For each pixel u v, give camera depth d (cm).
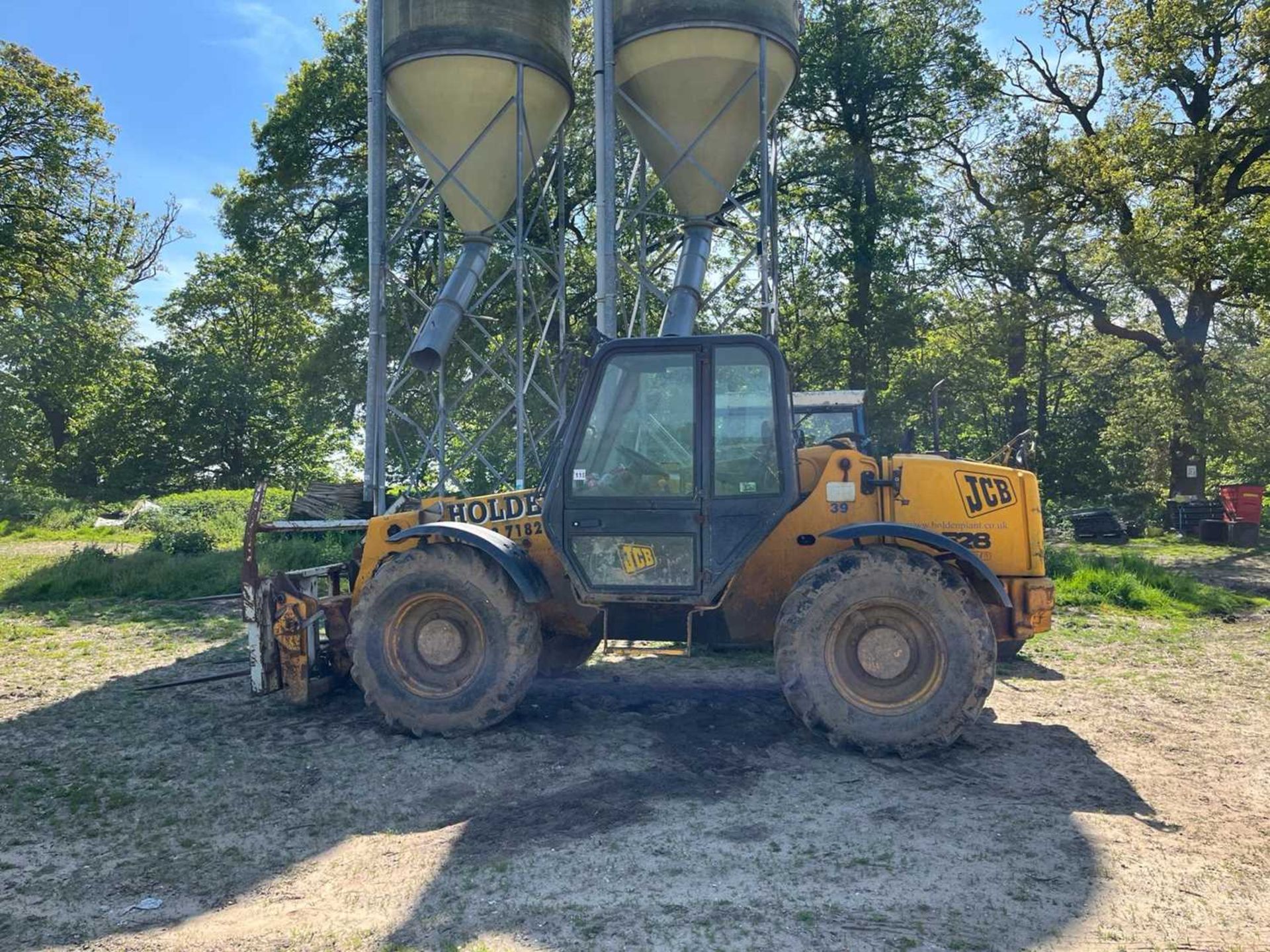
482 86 1084
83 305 3306
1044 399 2994
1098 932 321
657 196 1834
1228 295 2138
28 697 668
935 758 516
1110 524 2019
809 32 2397
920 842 397
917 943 313
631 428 559
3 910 353
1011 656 777
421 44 1074
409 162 1969
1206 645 845
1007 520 570
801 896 347
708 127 1080
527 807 448
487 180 1144
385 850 402
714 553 545
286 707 633
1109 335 2661
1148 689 682
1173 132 2188
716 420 552
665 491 551
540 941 317
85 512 2709
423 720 560
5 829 432
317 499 1609
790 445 546
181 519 2247
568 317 2289
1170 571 1454
